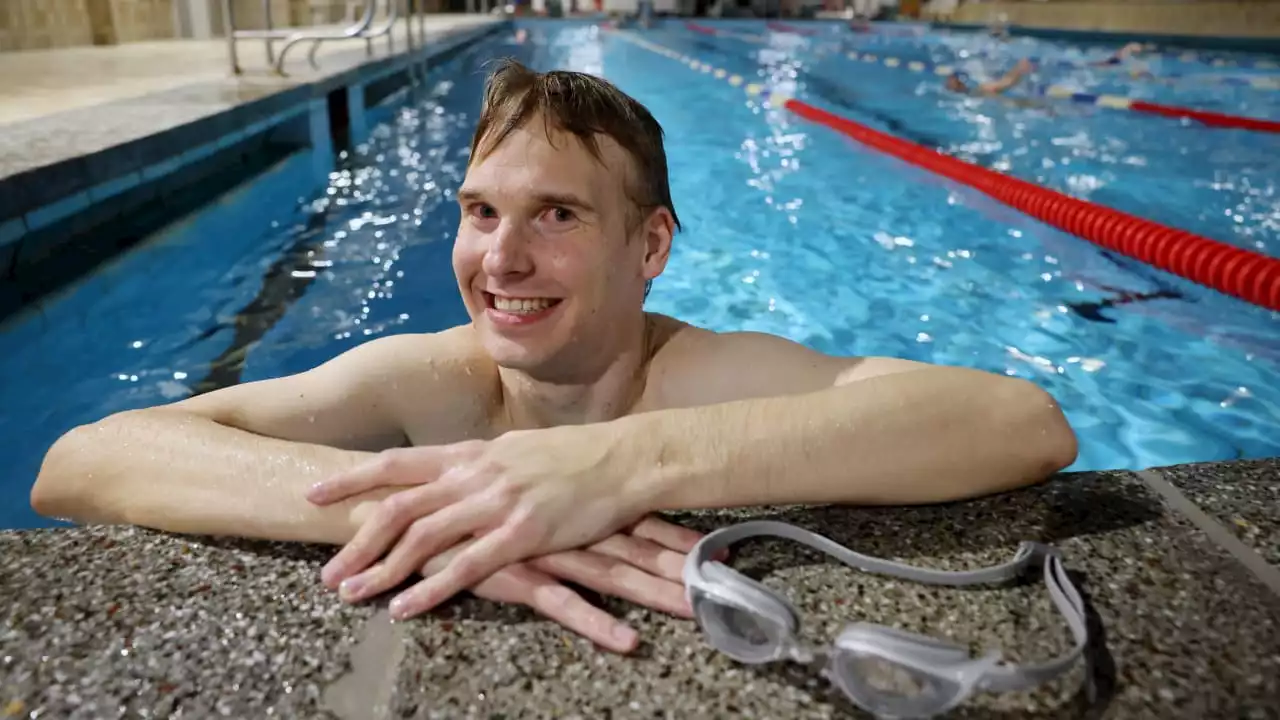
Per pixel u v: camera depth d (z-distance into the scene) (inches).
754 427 34.4
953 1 534.6
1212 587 30.1
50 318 88.3
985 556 32.0
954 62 335.9
